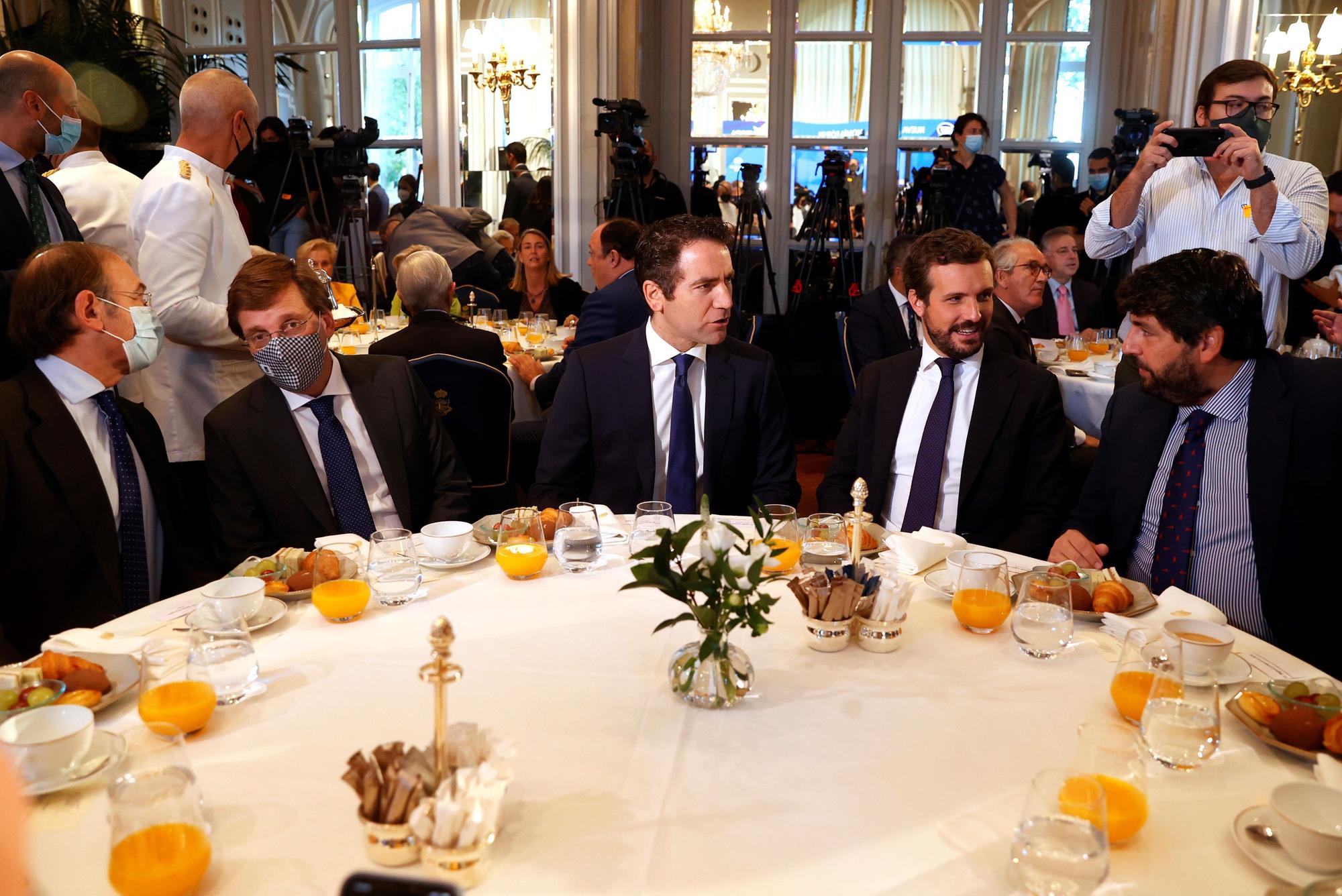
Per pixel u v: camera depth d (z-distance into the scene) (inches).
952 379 89.3
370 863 36.4
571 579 66.2
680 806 40.4
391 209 274.2
